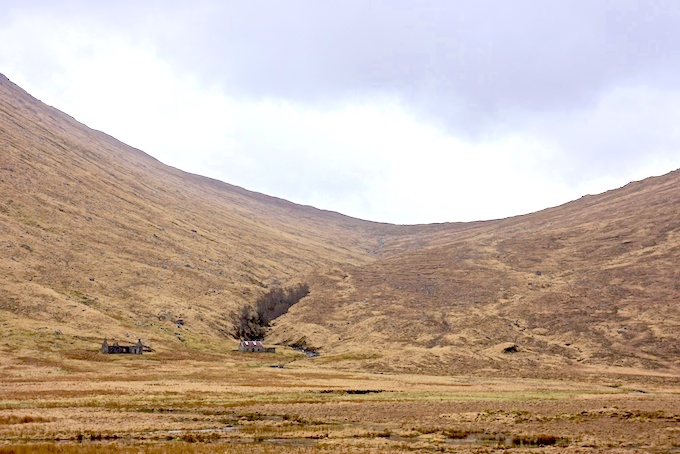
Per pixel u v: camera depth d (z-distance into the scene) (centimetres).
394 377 12275
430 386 10606
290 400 8125
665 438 5622
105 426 5859
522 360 14575
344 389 9544
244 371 12612
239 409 7212
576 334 16450
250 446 4975
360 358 14888
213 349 15938
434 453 4831
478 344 15938
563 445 5334
